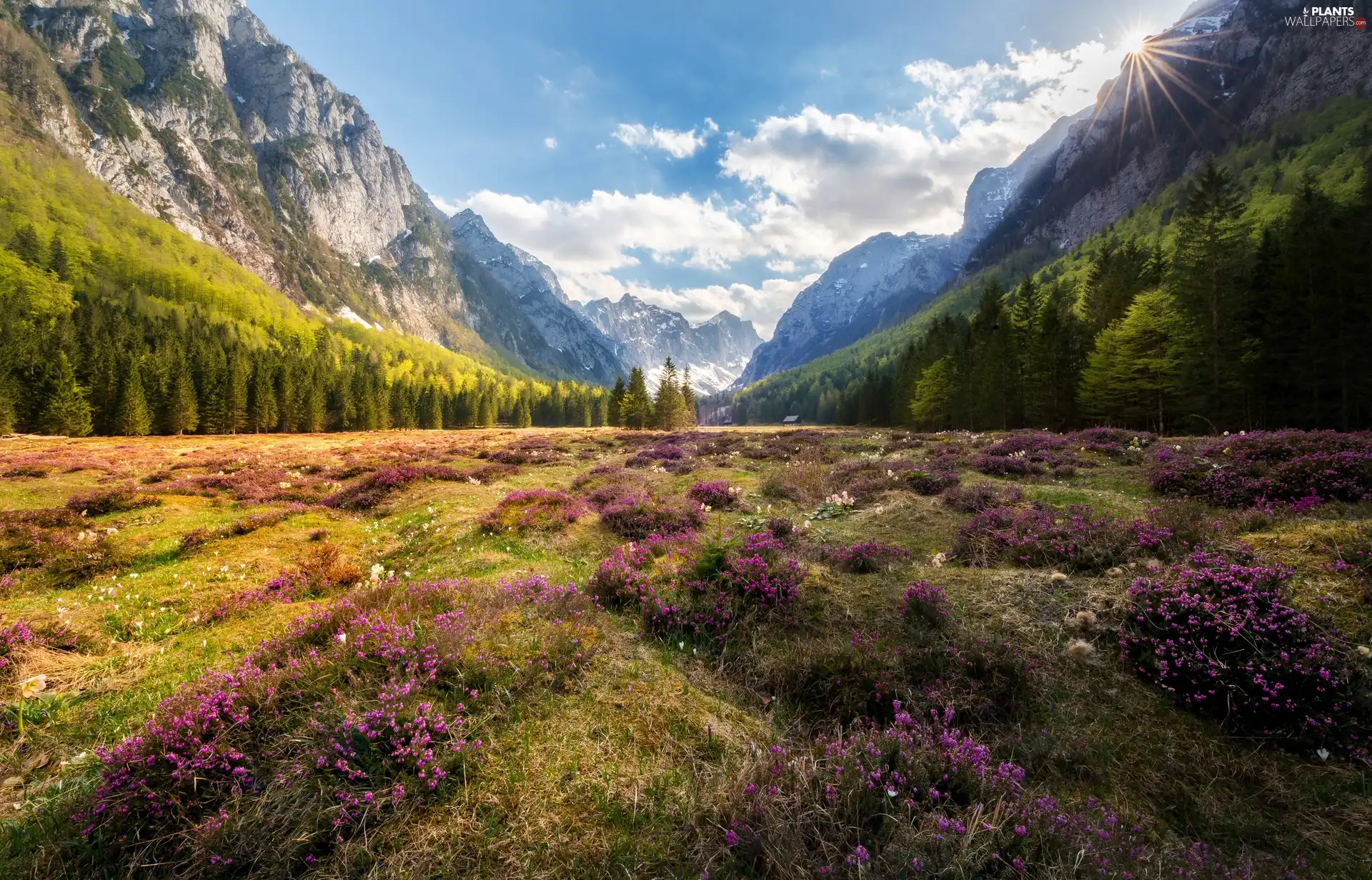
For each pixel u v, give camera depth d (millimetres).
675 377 90375
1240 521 7922
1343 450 11156
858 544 8930
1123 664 5281
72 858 3332
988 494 11789
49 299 95312
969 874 2939
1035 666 5324
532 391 151625
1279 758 4125
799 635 6172
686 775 3994
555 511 12484
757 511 13188
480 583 7422
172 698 4617
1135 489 12234
